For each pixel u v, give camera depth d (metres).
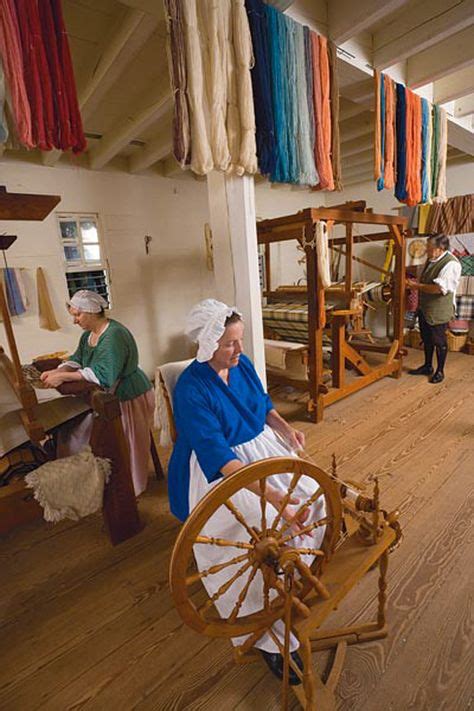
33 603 1.38
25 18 1.23
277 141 1.79
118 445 1.59
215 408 1.08
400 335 3.56
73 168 3.36
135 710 1.02
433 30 1.97
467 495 1.83
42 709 1.04
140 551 1.62
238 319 1.09
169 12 1.36
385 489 1.91
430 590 1.32
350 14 1.87
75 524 1.82
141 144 3.31
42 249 3.27
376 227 5.21
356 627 1.16
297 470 0.77
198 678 1.09
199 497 1.11
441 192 3.10
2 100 1.23
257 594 0.96
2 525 1.42
